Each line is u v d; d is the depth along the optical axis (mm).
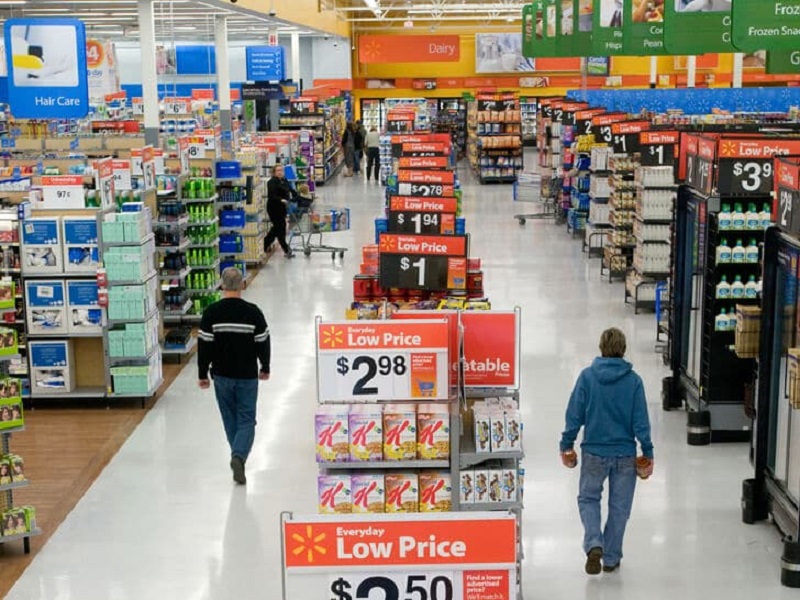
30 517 7453
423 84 46844
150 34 17781
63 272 10648
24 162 16328
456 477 6012
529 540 7605
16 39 15078
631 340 13297
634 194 16734
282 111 32000
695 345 10203
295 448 9641
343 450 5957
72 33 15078
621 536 7055
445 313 6387
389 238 8828
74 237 10578
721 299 9438
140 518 8102
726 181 9180
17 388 7418
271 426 10266
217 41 24234
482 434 6043
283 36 41469
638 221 15172
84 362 11094
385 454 5980
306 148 28344
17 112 15227
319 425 5934
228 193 16359
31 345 10758
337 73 43625
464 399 6277
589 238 19438
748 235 9398
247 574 7129
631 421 6883
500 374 6422
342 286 17016
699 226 9977
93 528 7922
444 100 47281
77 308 10688
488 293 16281
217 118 22125
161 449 9664
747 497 7887
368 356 5957
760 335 7812
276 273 18297
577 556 7355
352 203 27625
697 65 37312
